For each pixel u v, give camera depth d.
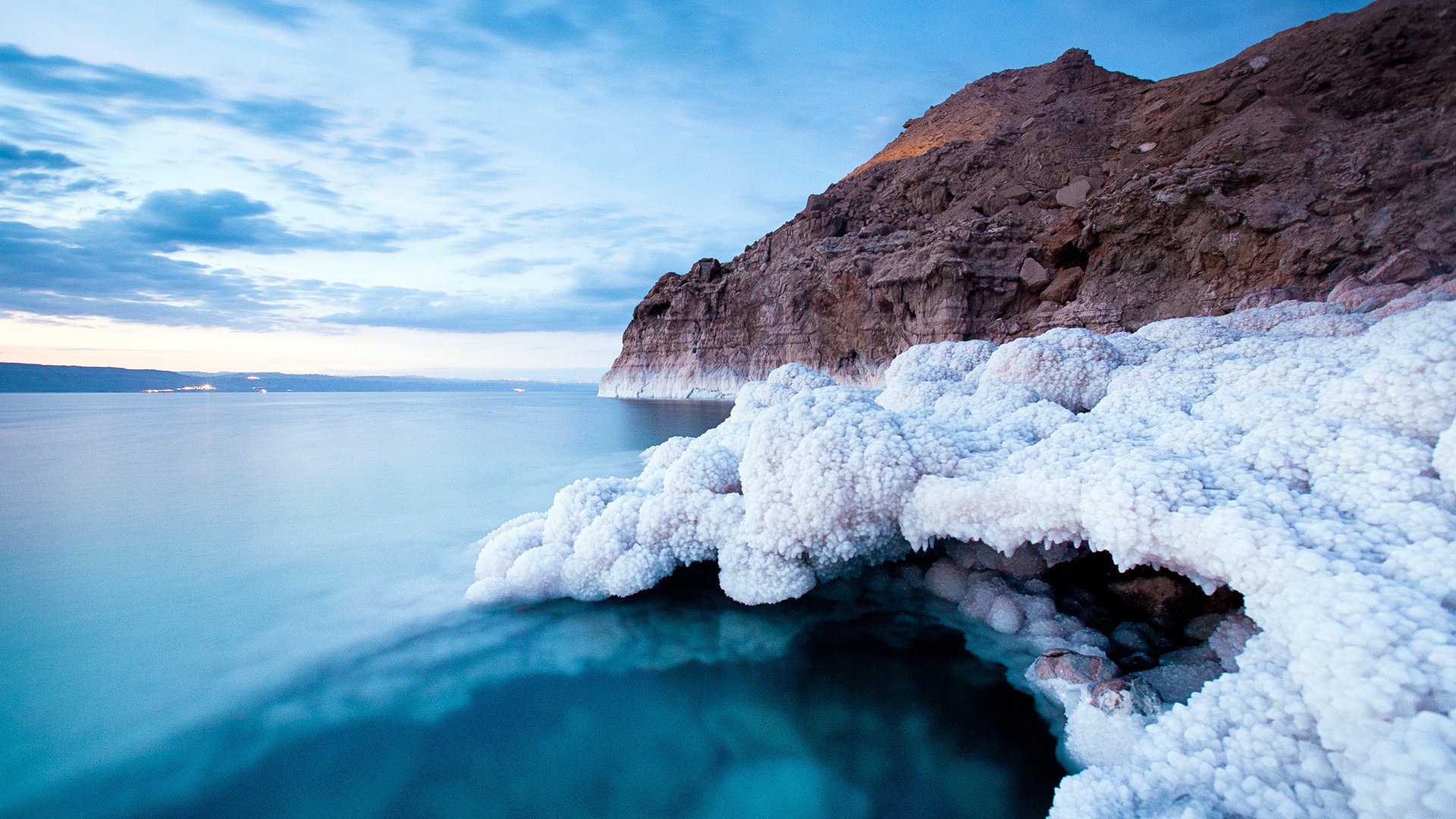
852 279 28.59
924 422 3.10
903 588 3.26
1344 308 6.32
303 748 2.19
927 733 2.21
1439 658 1.17
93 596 3.43
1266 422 2.35
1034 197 27.30
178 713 2.36
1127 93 29.83
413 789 2.01
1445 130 17.12
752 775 2.08
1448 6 19.34
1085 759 1.92
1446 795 1.00
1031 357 4.90
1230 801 1.37
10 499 6.13
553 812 1.92
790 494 2.85
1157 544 1.96
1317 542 1.66
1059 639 2.60
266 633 2.99
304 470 7.80
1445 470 1.71
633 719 2.36
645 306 38.03
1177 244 21.17
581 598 3.21
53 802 1.93
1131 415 3.25
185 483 6.90
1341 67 20.86
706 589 3.34
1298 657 1.40
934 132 39.91
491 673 2.65
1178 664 2.19
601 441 10.98
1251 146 20.77
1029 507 2.34
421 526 4.95
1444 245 15.43
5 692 2.47
